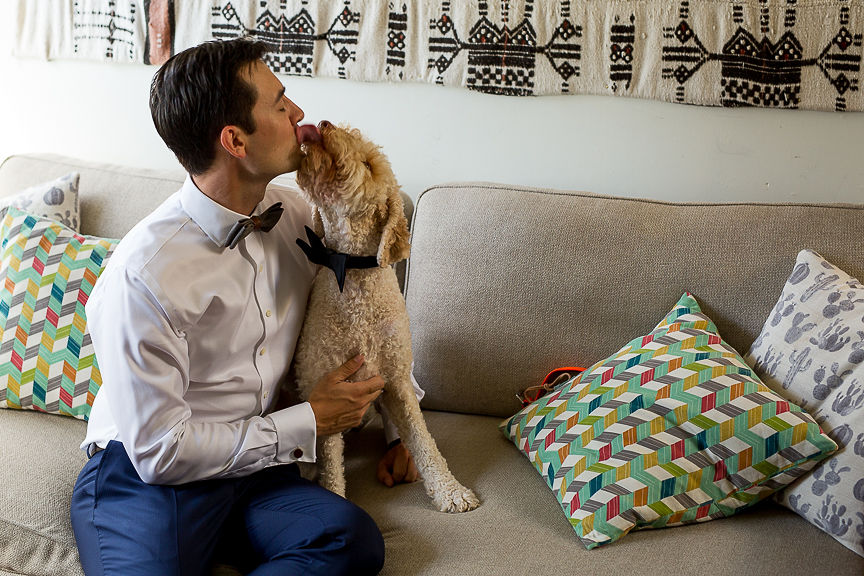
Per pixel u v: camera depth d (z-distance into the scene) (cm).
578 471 138
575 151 197
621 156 195
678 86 184
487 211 175
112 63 224
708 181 192
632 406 142
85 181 199
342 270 133
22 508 137
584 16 186
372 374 143
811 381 138
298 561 121
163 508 127
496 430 171
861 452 126
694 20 180
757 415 134
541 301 169
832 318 141
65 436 159
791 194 188
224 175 132
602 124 194
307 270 151
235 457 129
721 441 134
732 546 129
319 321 141
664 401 140
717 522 137
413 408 148
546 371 170
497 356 172
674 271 163
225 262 135
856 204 160
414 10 195
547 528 136
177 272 129
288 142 130
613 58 187
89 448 146
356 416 139
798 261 154
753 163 188
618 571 123
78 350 166
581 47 188
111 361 126
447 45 195
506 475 153
